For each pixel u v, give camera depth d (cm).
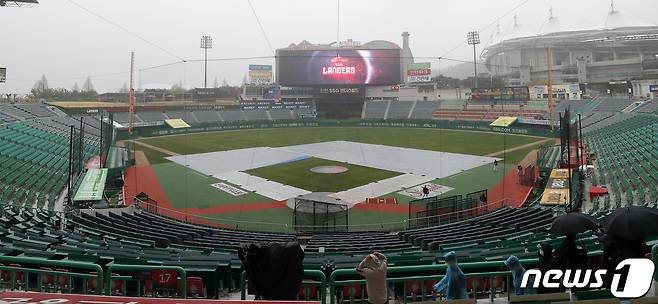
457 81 13462
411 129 7938
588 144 4994
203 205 3191
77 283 1049
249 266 732
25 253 1159
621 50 12962
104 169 3488
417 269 922
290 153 5350
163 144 6212
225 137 7019
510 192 3453
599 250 1196
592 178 3306
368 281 743
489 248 1536
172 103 9762
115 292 1063
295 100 10250
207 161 4866
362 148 5706
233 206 3162
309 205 3083
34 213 2311
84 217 2311
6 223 1809
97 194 2795
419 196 3359
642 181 2898
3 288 1002
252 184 3781
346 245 1875
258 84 11494
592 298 754
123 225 2220
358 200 3269
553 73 12850
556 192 2909
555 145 5366
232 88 12444
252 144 6184
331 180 3884
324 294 910
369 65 9525
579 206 2586
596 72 12306
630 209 828
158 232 2106
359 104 9950
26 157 3797
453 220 2781
